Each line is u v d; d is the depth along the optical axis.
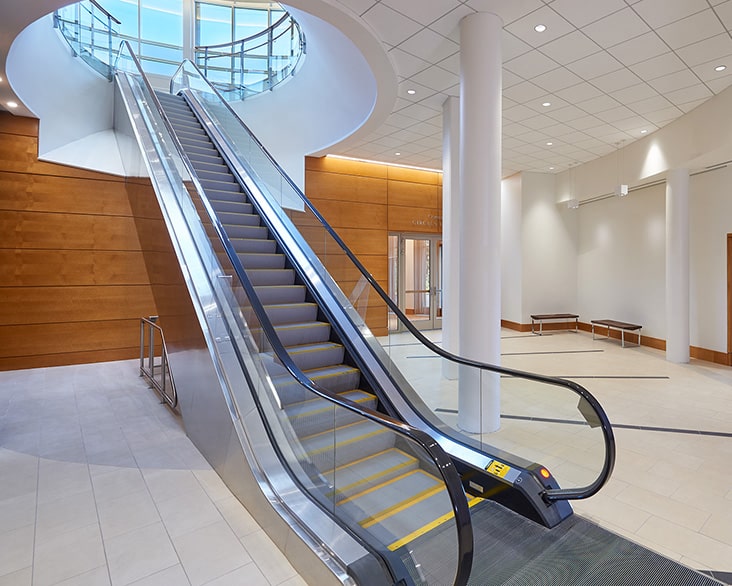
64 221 7.48
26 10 4.32
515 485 3.11
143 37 10.57
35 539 2.71
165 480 3.48
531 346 9.47
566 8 4.16
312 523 2.60
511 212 11.45
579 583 2.40
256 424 3.37
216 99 8.59
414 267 11.47
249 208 6.34
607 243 10.63
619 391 6.10
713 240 7.86
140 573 2.43
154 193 5.55
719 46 4.82
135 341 8.06
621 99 6.29
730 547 2.72
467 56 4.37
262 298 4.80
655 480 3.59
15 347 7.10
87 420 4.80
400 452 2.27
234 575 2.43
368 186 10.38
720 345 7.77
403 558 2.22
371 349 4.48
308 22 6.69
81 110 8.19
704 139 6.49
